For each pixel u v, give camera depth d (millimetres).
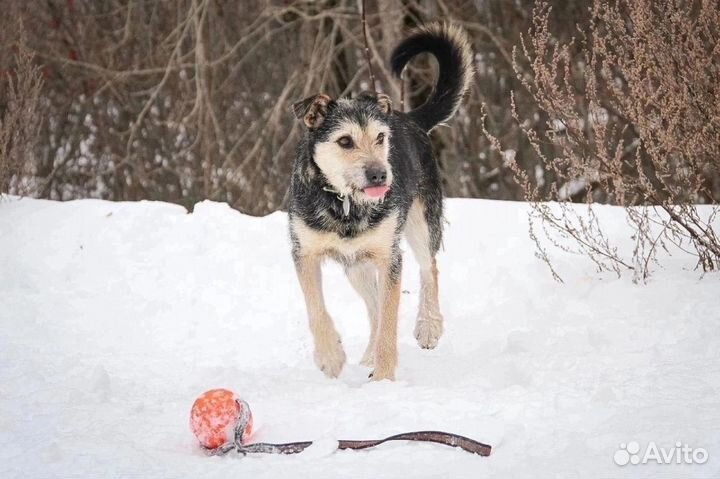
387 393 7078
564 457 5496
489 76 21594
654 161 10016
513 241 11539
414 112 10344
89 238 12234
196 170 22109
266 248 11914
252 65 22094
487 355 8609
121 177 23219
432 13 20875
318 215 8219
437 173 10109
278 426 6305
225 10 21922
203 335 9945
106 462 5625
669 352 7742
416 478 5191
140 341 9758
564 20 20562
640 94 9852
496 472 5266
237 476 5328
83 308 10570
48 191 23266
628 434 5770
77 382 7840
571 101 10484
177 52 19984
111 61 22375
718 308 8609
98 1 23219
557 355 8023
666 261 10375
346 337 9961
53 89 23172
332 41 19922
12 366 8469
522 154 21172
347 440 5926
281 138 21297
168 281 11242
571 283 10164
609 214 11883
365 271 9055
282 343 9656
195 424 5902
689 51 9758
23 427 6453
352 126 8125
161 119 22719
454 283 10852
